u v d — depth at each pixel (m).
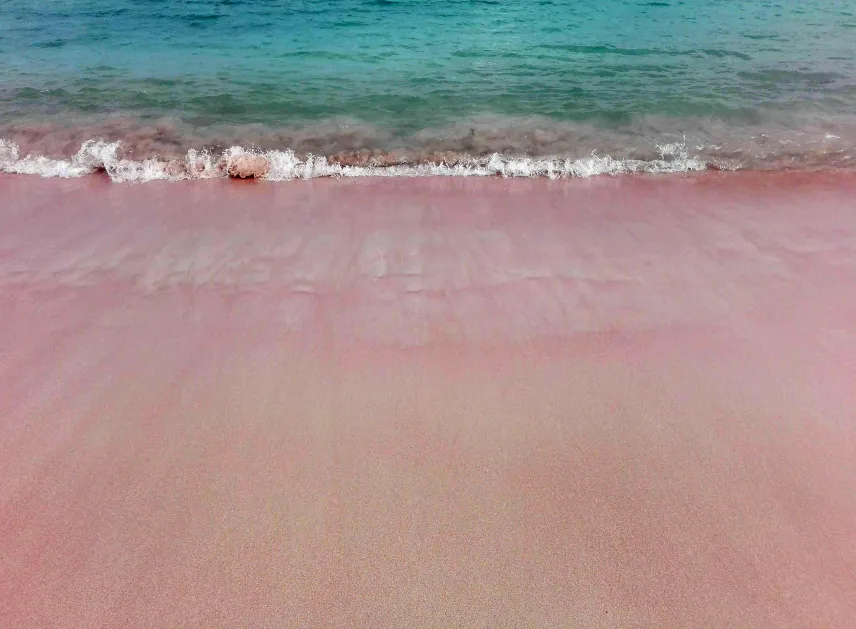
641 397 3.09
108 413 2.95
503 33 12.00
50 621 2.08
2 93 8.26
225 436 2.82
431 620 2.11
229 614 2.11
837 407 3.01
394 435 2.85
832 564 2.28
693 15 13.23
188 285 4.02
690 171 6.16
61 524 2.42
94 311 3.74
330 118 7.55
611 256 4.41
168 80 9.13
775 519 2.46
